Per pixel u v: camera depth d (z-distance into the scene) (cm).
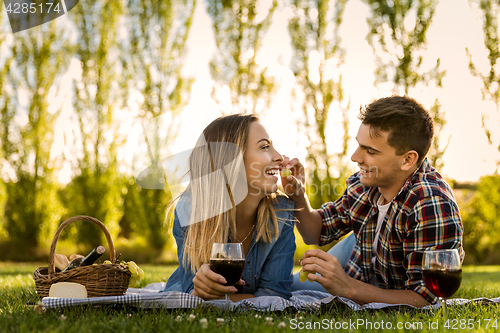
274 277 221
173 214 243
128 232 1037
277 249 223
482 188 883
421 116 209
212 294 188
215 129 216
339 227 254
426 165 223
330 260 190
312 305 192
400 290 201
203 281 186
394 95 221
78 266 210
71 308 177
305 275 194
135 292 262
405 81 861
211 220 210
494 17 834
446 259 163
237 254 182
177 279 230
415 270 200
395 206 213
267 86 906
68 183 1025
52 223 1019
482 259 895
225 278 183
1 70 1020
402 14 870
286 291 222
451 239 199
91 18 1024
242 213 219
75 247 999
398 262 218
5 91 1020
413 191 209
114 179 1002
